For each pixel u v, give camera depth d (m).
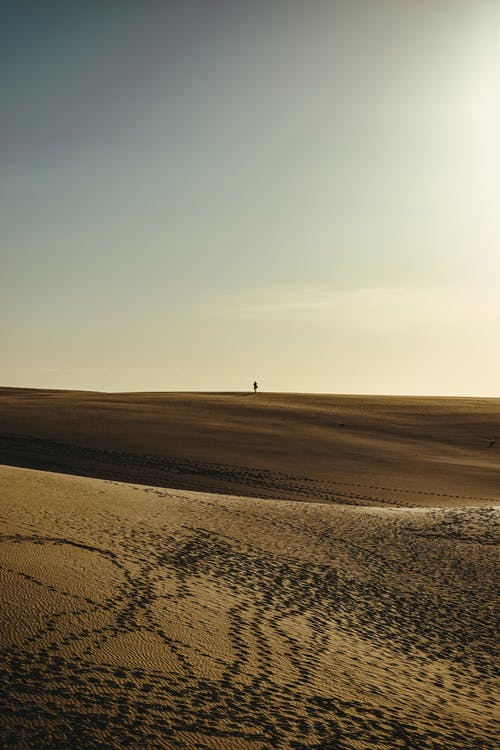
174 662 9.55
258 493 32.91
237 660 10.06
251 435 50.97
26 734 7.20
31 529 14.80
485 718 9.66
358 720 8.84
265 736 8.00
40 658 8.89
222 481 35.19
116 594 11.77
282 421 59.66
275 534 19.67
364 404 77.06
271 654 10.56
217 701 8.66
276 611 12.88
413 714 9.35
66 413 56.94
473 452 49.62
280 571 15.91
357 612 13.88
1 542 13.29
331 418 62.81
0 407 59.72
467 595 15.98
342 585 15.62
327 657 10.95
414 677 10.87
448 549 20.06
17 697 7.88
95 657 9.22
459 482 38.81
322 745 8.02
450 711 9.70
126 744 7.34
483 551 20.03
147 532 17.00
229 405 69.62
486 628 13.91
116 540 15.51
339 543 19.66
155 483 33.44
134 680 8.80
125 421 53.97
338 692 9.63
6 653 8.84
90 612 10.69
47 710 7.73
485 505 32.59
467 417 65.75
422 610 14.65
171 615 11.31
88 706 7.97
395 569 17.59
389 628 13.24
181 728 7.85
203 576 14.19
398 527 22.56
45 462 37.25
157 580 13.09
